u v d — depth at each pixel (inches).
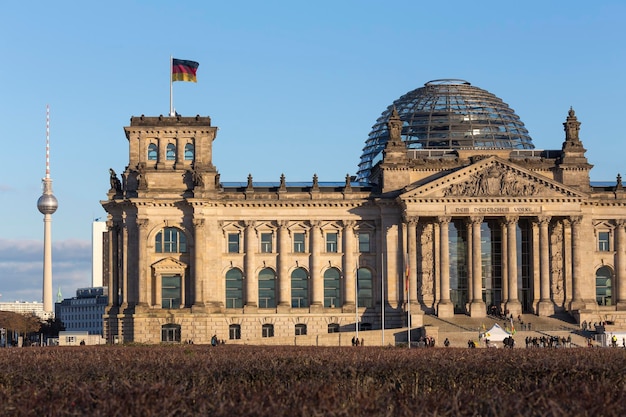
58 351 6594.5
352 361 5073.8
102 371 4495.6
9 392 3619.6
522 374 4451.3
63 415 3120.1
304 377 4397.1
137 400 3201.3
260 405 3117.6
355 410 3070.9
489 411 3088.1
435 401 3198.8
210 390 3690.9
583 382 3818.9
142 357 5585.6
